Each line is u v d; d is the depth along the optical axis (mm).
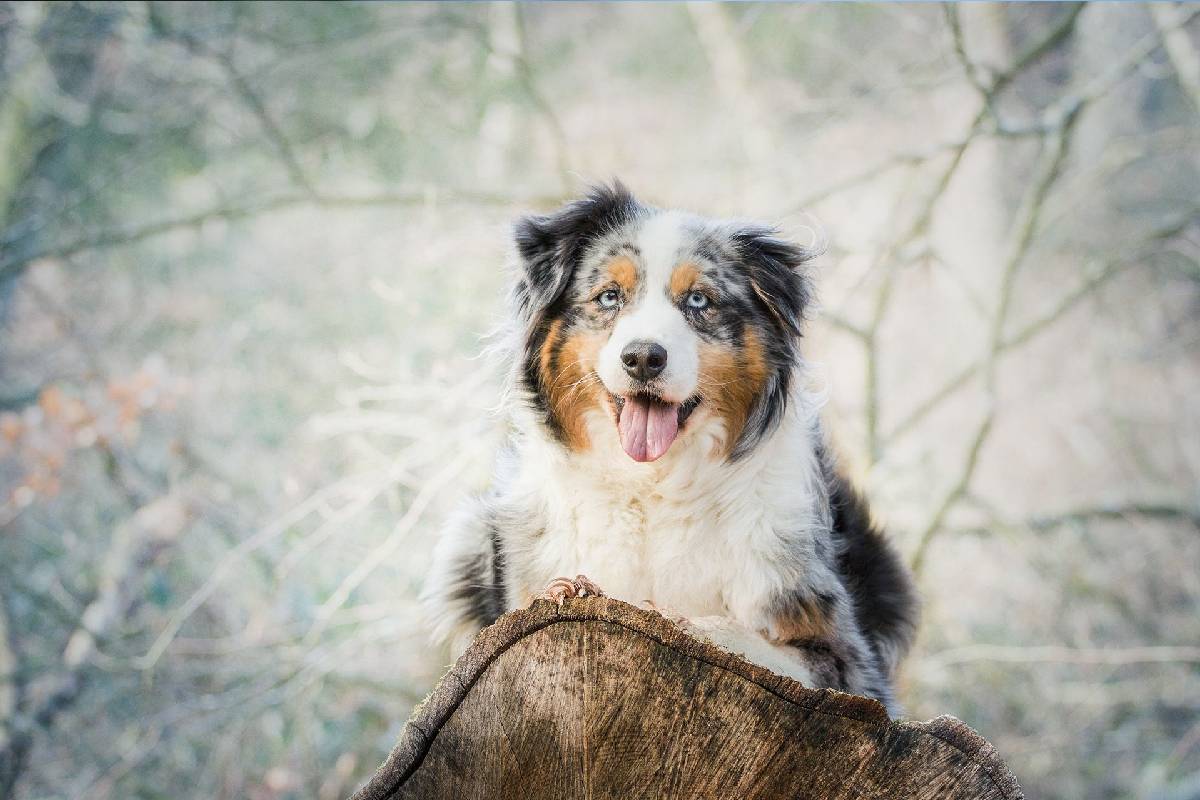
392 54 12773
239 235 12828
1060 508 9938
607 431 4203
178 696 9344
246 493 9969
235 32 11844
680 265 4199
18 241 11906
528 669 2678
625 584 4230
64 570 10297
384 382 10359
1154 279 12961
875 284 9266
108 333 12078
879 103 11086
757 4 11742
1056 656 8492
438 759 2709
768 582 4117
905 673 7184
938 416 11562
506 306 4621
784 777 2602
